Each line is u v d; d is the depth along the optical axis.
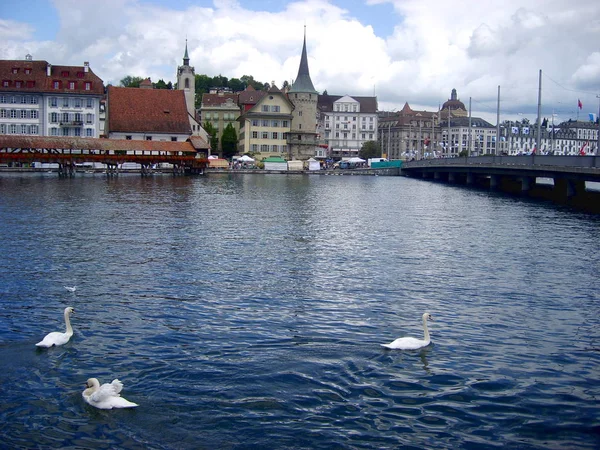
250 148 162.38
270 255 32.50
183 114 139.88
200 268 28.98
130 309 22.16
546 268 30.11
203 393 15.41
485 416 14.50
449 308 22.88
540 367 17.36
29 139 105.00
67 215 48.62
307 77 165.50
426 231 42.97
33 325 20.23
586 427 14.08
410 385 16.00
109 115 135.75
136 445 13.15
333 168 172.75
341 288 25.55
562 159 66.44
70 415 14.26
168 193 73.81
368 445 13.24
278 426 13.92
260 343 18.81
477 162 98.56
